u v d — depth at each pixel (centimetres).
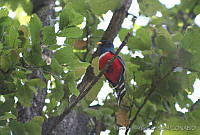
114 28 1120
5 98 823
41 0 1170
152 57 1078
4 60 777
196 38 1002
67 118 1180
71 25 820
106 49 1273
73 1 1123
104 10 1001
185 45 1012
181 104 1117
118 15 1103
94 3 992
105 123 1223
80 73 852
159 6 1139
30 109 1009
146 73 1065
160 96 1098
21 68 816
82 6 1143
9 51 782
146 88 1091
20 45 815
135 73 1096
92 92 970
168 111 1131
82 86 1054
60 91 838
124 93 1154
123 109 1148
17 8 1164
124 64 1176
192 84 1084
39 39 794
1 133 809
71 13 820
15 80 811
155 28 1205
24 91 816
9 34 796
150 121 1184
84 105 1166
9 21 869
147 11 1133
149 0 1123
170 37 1056
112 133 1152
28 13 1156
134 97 1100
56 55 812
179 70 1044
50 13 1173
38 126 817
